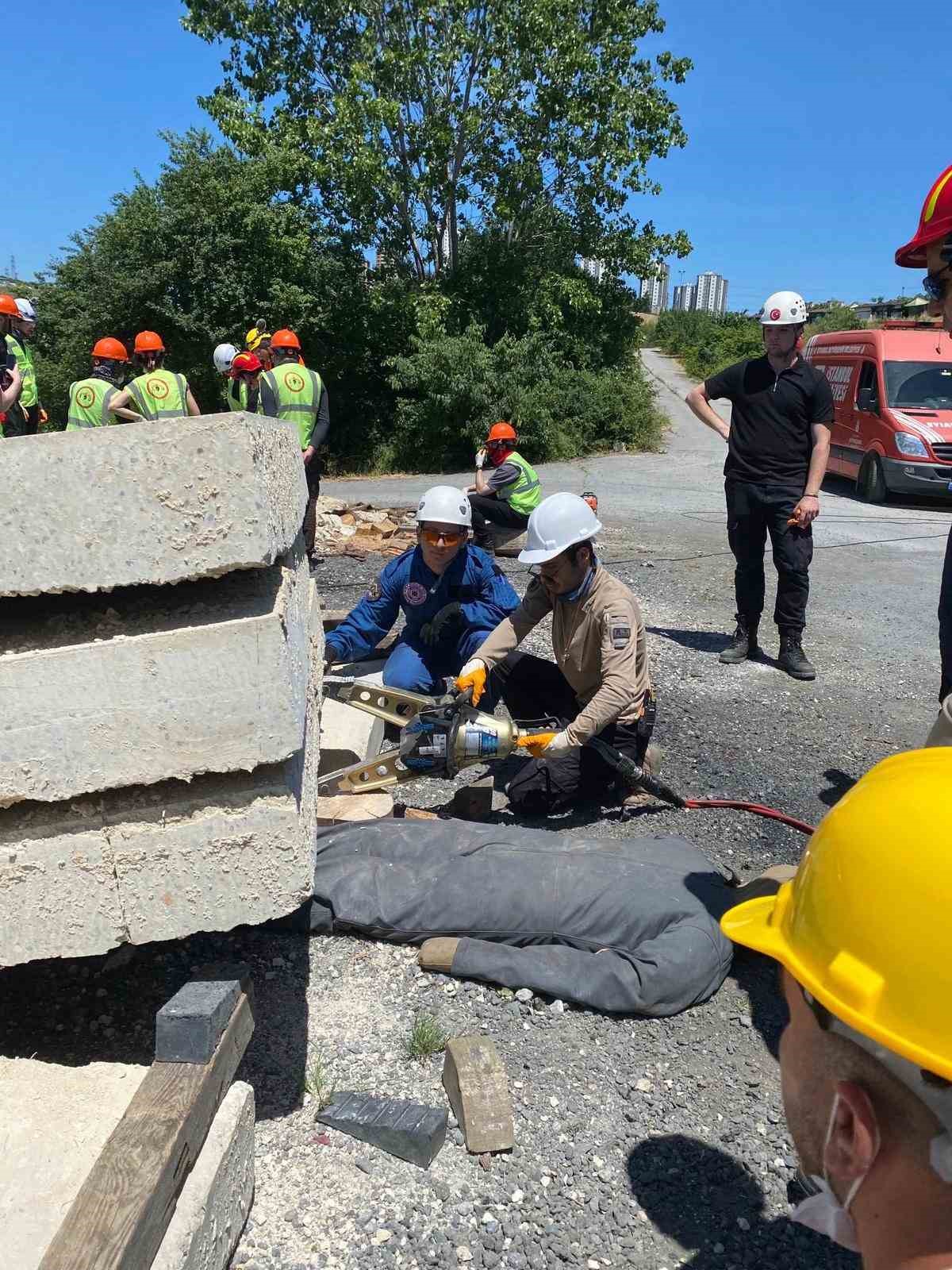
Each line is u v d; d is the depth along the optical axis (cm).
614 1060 257
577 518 349
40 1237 160
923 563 938
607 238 2216
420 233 2209
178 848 195
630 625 356
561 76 2034
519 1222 206
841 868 104
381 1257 196
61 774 185
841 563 932
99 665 182
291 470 238
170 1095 174
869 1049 95
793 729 504
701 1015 275
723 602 767
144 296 2045
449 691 373
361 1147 222
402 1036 261
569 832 371
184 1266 162
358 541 923
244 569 201
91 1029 252
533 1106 239
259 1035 257
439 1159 221
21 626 196
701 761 455
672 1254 201
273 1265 193
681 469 1747
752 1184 219
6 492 176
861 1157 95
